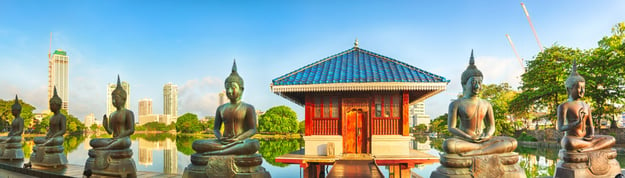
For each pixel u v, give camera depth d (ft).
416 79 61.98
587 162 33.63
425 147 183.52
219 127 33.81
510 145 32.53
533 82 141.18
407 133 65.21
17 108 60.13
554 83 132.26
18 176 46.75
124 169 39.11
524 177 32.99
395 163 61.26
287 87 64.44
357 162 58.75
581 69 124.26
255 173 31.30
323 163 65.10
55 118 50.31
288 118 318.86
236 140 31.68
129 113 40.81
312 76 67.00
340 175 47.78
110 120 40.57
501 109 169.68
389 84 61.26
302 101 82.79
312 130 67.15
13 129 59.57
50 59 562.25
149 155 154.92
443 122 214.90
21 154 59.00
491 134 33.47
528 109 149.79
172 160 135.44
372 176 47.11
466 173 31.55
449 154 32.30
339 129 66.64
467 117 33.65
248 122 32.91
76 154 137.49
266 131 326.24
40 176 45.47
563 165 34.47
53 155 48.91
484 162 31.63
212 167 30.94
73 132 414.82
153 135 420.36
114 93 40.37
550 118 141.08
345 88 62.13
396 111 66.39
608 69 117.70
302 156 64.75
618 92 118.93
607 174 33.86
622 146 117.80
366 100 66.64
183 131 515.50
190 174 31.91
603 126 165.48
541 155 118.21
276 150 184.24
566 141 33.91
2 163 54.44
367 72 65.82
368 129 66.49
